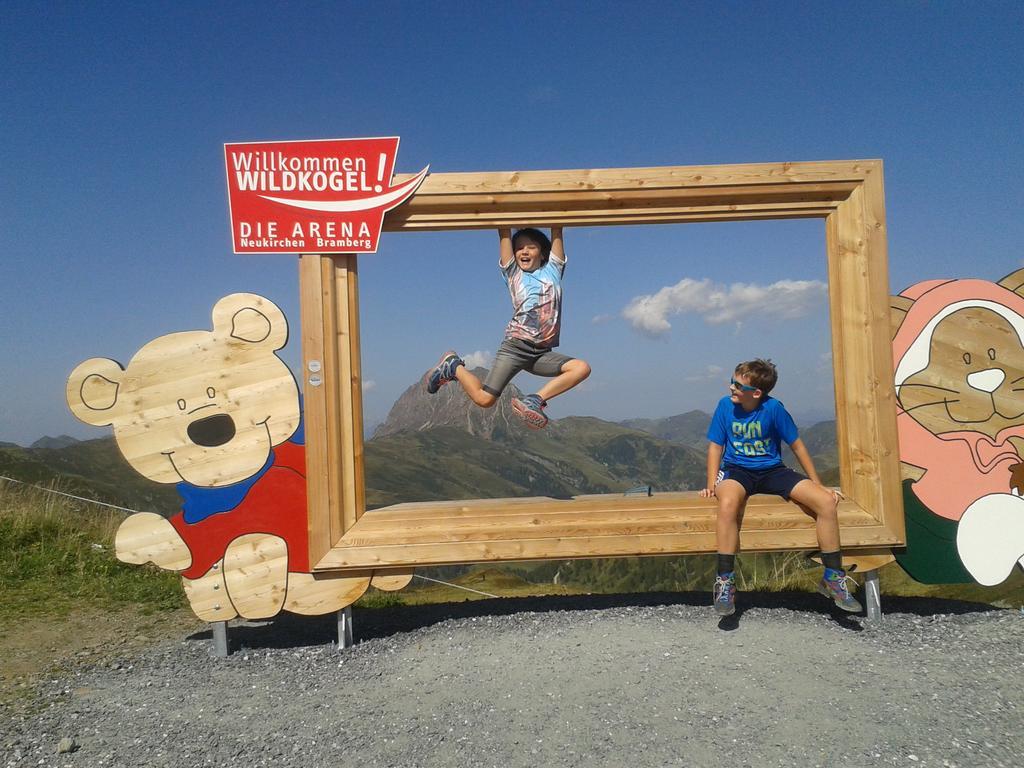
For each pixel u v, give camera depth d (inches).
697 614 170.9
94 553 268.2
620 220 173.6
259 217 165.8
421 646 162.6
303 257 167.2
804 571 222.7
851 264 173.2
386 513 170.4
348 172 166.7
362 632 177.0
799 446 166.6
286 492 168.1
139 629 190.4
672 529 169.0
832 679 133.5
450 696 133.5
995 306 180.2
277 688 143.6
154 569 257.9
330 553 165.2
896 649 149.2
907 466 176.1
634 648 150.3
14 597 219.5
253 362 168.9
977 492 176.6
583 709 124.5
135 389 166.2
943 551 174.7
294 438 169.0
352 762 110.8
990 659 142.9
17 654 168.9
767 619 166.9
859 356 172.6
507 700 130.0
